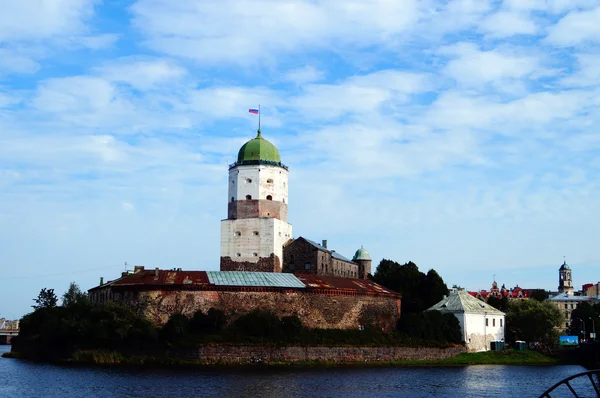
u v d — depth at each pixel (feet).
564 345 515.91
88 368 339.57
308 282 429.38
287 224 522.47
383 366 382.22
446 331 449.89
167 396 248.11
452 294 484.74
